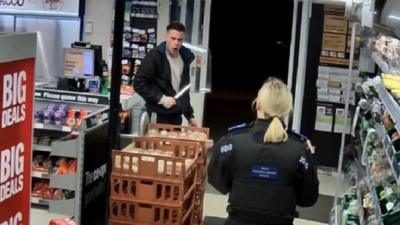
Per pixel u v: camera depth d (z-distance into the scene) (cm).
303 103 724
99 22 785
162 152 364
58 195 466
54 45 801
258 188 288
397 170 198
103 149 324
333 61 709
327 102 715
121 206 345
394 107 226
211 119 1047
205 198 581
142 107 548
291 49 724
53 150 301
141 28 751
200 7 746
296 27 718
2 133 164
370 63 532
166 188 341
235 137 295
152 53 472
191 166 363
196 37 754
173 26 471
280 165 285
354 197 418
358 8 437
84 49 546
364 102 434
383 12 446
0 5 808
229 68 1380
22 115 175
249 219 289
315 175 291
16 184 173
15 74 169
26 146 178
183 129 436
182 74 490
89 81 549
